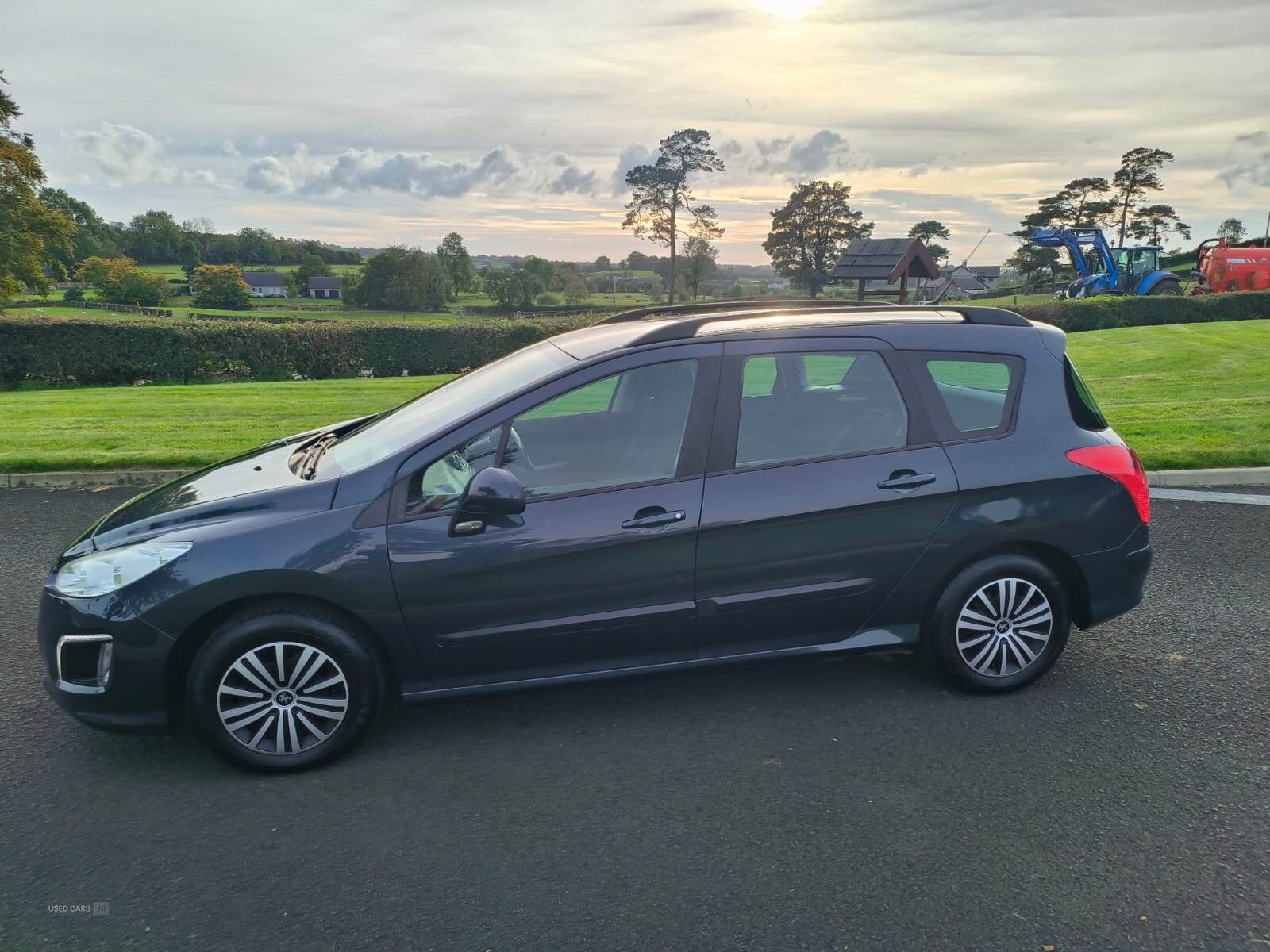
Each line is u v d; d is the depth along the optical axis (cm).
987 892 302
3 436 1061
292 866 317
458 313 13662
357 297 14438
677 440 399
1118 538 435
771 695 441
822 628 420
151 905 297
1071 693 438
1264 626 515
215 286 14788
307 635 369
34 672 468
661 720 418
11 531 714
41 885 308
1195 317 3347
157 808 352
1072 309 3334
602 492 390
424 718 423
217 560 359
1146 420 1066
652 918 291
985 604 428
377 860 320
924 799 354
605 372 399
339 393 1584
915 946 278
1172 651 484
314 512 371
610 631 396
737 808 350
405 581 371
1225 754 385
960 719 415
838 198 10181
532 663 396
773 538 400
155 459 913
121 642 358
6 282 5000
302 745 378
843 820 341
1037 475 423
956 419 423
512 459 392
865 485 407
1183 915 291
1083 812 345
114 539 382
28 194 5041
